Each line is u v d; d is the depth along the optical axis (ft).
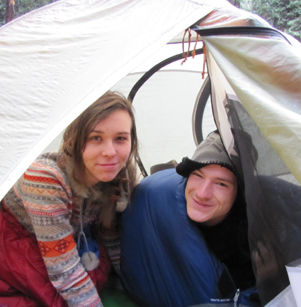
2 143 2.55
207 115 7.13
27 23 3.12
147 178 3.94
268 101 2.37
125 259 3.57
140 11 3.07
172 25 2.84
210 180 3.15
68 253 3.18
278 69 2.53
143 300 3.42
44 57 2.88
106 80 2.54
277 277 2.59
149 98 7.02
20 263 3.20
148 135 7.41
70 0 3.33
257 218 2.78
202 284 3.01
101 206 3.58
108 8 3.17
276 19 20.76
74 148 3.08
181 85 6.85
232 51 2.79
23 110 2.66
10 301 3.18
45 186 3.04
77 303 3.18
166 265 3.22
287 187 2.55
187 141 7.45
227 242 3.47
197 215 3.18
